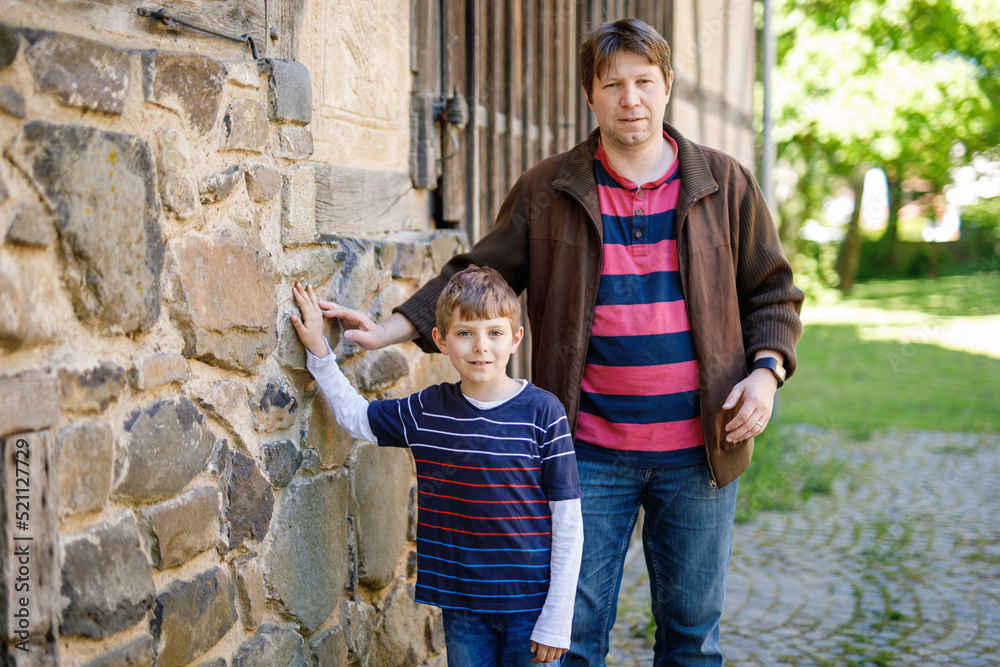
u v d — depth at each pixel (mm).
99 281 1297
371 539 2225
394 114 2518
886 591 3629
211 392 1587
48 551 1213
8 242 1139
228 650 1651
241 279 1659
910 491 5258
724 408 1929
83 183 1262
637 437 1995
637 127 1899
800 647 3076
